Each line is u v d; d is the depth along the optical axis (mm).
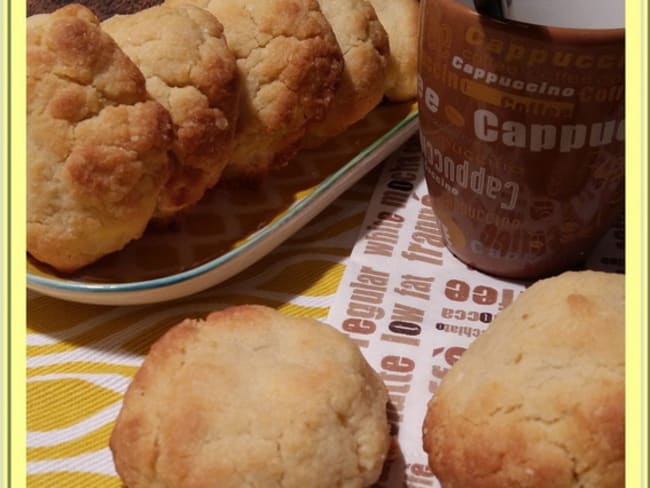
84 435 250
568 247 284
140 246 301
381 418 233
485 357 232
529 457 208
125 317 288
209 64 287
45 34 266
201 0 316
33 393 261
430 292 290
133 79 271
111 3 364
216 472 211
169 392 226
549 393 213
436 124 276
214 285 295
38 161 265
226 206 318
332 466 217
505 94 249
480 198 278
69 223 268
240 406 220
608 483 204
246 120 307
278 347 240
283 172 334
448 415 225
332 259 310
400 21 361
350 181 327
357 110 333
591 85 241
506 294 292
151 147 270
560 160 258
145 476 218
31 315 288
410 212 327
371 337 272
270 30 307
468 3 267
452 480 218
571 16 277
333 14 332
